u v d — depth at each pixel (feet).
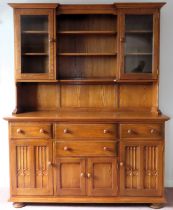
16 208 9.26
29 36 9.86
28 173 9.28
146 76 9.75
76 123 9.16
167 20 10.66
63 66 10.62
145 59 9.86
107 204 9.60
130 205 9.52
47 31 9.77
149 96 10.59
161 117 9.13
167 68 10.79
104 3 10.63
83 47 10.57
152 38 9.73
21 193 9.30
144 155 9.22
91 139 9.18
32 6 9.54
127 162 9.22
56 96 10.64
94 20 10.48
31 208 9.26
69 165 9.25
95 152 9.19
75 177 9.27
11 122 9.17
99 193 9.27
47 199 9.27
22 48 9.78
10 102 10.87
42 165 9.27
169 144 11.03
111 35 10.48
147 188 9.26
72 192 9.27
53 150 9.21
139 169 9.23
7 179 11.00
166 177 11.07
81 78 10.59
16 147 9.23
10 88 10.84
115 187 9.25
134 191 9.25
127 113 10.12
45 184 9.29
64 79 10.40
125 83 10.56
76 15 10.44
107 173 9.25
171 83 10.84
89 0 10.64
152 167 9.23
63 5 9.62
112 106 10.65
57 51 10.34
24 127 9.18
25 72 9.87
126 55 9.78
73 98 10.66
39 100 10.66
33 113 10.00
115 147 9.18
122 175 9.23
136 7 9.56
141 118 9.07
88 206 9.43
